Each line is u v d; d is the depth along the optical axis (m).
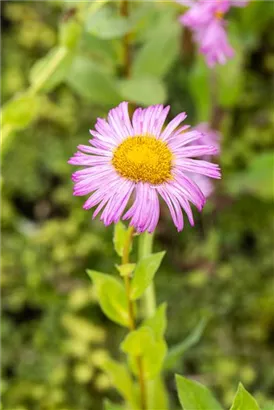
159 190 0.45
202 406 0.47
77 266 0.74
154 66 0.71
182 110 0.83
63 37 0.62
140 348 0.50
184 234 0.75
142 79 0.67
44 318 0.72
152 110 0.46
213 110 0.74
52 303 0.72
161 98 0.66
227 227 0.76
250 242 0.77
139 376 0.52
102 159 0.45
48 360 0.69
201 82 0.75
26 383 0.69
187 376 0.68
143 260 0.49
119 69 0.74
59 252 0.74
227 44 0.66
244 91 0.86
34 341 0.71
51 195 0.80
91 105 0.85
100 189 0.45
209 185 0.70
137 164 0.45
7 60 0.90
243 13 0.80
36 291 0.73
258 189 0.74
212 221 0.76
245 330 0.71
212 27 0.65
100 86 0.67
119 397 0.68
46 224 0.77
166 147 0.45
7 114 0.61
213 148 0.45
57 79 0.62
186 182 0.45
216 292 0.72
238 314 0.71
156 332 0.51
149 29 0.74
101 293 0.50
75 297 0.71
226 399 0.67
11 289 0.73
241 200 0.77
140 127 0.46
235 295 0.72
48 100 0.86
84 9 0.62
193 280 0.72
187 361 0.69
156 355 0.51
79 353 0.69
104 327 0.71
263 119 0.84
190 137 0.46
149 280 0.49
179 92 0.84
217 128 0.75
